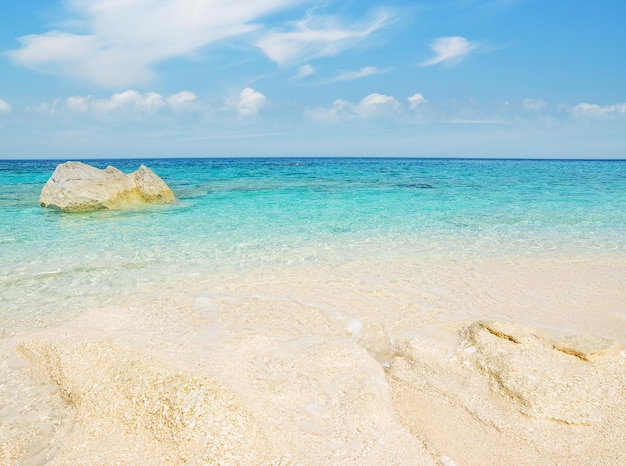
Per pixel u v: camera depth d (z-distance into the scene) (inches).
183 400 175.0
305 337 261.0
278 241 511.5
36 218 644.7
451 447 174.4
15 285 355.6
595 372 216.5
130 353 216.2
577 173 1918.1
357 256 450.0
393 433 179.0
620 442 173.9
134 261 424.8
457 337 263.1
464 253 465.7
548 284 366.9
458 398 204.4
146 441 165.9
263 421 173.2
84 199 714.2
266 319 289.4
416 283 366.9
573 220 660.7
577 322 287.9
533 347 238.5
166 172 1830.7
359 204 815.1
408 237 538.6
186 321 285.0
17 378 215.8
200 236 534.3
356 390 202.8
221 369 205.2
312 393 199.6
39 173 1603.1
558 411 189.3
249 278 377.4
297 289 350.3
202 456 155.9
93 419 179.9
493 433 181.9
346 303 320.2
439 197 931.3
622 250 483.5
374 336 267.3
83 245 484.7
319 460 159.0
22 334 266.7
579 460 166.2
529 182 1358.3
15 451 167.5
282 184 1234.6
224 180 1376.7
